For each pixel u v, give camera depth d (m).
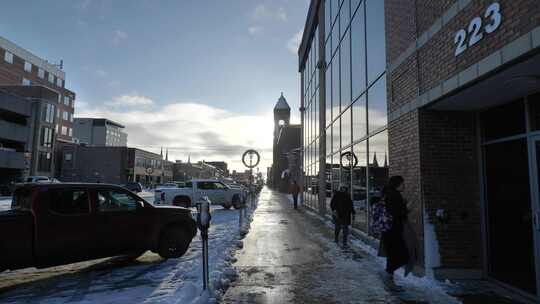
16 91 53.12
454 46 5.65
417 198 6.75
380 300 5.37
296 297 5.50
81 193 7.12
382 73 8.88
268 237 11.11
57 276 6.85
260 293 5.69
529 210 5.48
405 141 7.36
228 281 6.29
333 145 14.94
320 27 18.11
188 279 6.42
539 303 5.12
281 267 7.32
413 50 7.08
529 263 5.44
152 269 7.35
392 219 6.27
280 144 71.88
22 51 67.31
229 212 20.70
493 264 6.30
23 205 6.64
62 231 6.68
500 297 5.48
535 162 5.35
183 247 8.42
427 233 6.52
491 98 5.93
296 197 22.66
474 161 6.75
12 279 6.66
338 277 6.57
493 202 6.35
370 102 9.81
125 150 73.50
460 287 6.00
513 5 4.41
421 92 6.72
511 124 5.98
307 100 24.00
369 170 9.83
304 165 25.41
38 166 53.16
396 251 6.24
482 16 5.01
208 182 22.41
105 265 7.81
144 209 7.96
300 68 26.41
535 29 4.01
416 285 6.09
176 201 21.70
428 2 6.58
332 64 15.32
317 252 8.80
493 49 4.75
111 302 5.23
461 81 5.36
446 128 6.79
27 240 6.25
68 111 82.75
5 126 43.06
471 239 6.56
